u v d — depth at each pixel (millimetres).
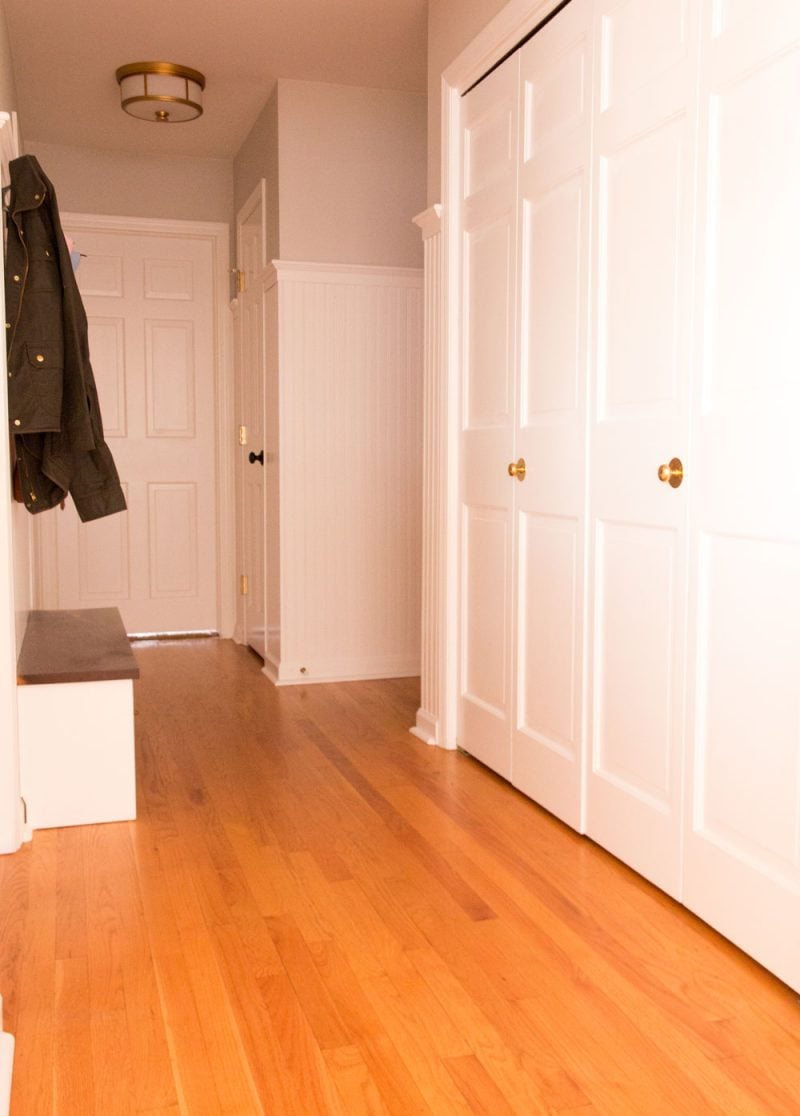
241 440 5020
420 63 3877
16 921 2047
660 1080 1505
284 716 3680
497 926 2010
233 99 4246
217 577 5309
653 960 1868
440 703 3281
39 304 2547
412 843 2445
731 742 1887
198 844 2453
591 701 2396
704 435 1936
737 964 1852
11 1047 1531
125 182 4984
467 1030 1642
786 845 1739
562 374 2500
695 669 1984
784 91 1701
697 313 1949
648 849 2176
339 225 4129
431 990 1769
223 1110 1443
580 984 1783
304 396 4148
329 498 4223
